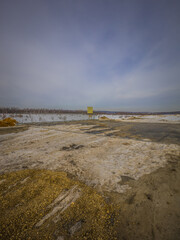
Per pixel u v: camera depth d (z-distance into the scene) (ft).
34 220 4.31
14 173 7.50
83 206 4.95
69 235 3.81
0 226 4.06
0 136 17.48
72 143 14.19
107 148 12.37
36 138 16.46
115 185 6.31
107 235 3.83
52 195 5.57
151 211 4.67
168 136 17.98
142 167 8.21
